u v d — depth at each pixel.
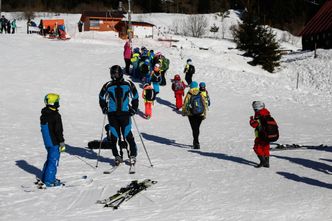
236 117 18.39
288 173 9.13
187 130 15.55
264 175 8.94
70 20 95.75
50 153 8.19
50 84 22.27
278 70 42.00
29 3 124.69
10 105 17.86
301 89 30.20
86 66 27.30
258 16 44.00
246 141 13.36
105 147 11.75
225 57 39.38
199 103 11.83
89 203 7.14
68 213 6.65
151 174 8.98
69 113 17.52
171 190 7.79
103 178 8.68
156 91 21.81
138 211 6.68
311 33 54.53
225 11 115.38
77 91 21.42
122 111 9.41
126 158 10.59
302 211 6.60
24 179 8.65
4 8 121.44
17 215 6.58
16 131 13.79
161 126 16.31
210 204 6.99
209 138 13.93
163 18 104.69
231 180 8.51
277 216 6.38
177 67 29.75
